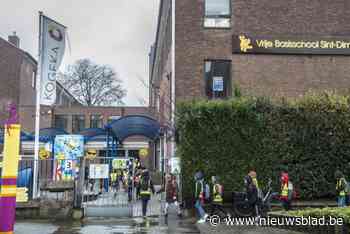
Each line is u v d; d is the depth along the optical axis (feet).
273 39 74.84
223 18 74.43
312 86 74.84
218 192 54.70
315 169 61.77
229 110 61.26
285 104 62.34
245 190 55.88
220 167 60.23
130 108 205.87
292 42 75.10
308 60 75.46
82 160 57.21
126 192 76.02
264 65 74.33
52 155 90.99
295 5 76.38
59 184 60.29
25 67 169.99
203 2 74.23
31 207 54.90
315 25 76.18
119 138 88.79
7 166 29.22
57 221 53.47
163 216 57.93
